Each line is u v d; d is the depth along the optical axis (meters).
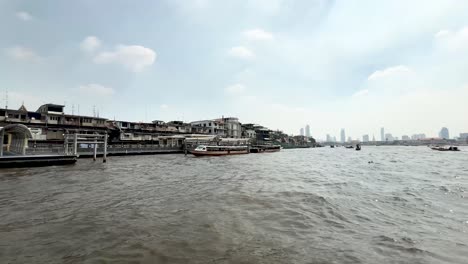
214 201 12.46
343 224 9.13
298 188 16.25
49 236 7.63
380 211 11.00
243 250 6.75
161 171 25.19
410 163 38.56
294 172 25.86
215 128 87.19
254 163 36.66
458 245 7.23
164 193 14.36
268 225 8.91
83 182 17.88
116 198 12.97
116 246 6.91
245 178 20.73
